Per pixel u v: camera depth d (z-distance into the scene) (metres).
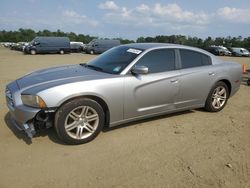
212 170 3.72
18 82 4.62
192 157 4.06
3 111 5.78
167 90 5.16
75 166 3.71
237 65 6.49
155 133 4.89
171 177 3.52
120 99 4.60
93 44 38.69
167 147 4.36
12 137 4.50
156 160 3.94
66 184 3.30
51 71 4.96
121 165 3.77
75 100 4.19
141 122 5.38
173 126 5.27
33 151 4.07
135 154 4.09
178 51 5.50
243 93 8.62
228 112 6.32
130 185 3.32
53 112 4.11
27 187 3.23
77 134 4.29
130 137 4.68
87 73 4.69
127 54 5.14
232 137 4.86
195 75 5.56
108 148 4.25
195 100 5.74
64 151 4.11
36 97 3.99
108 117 4.61
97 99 4.45
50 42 35.12
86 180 3.40
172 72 5.25
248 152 4.29
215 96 6.15
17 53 35.97
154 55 5.13
